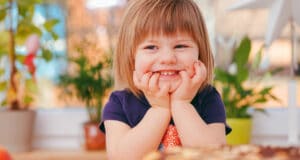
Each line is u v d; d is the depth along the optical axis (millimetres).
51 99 1528
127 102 911
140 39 841
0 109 1364
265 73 1445
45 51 1431
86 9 1553
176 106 831
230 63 1475
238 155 506
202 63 856
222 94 1321
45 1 1540
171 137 835
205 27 897
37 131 1504
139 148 814
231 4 1492
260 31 1494
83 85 1338
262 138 1466
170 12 837
